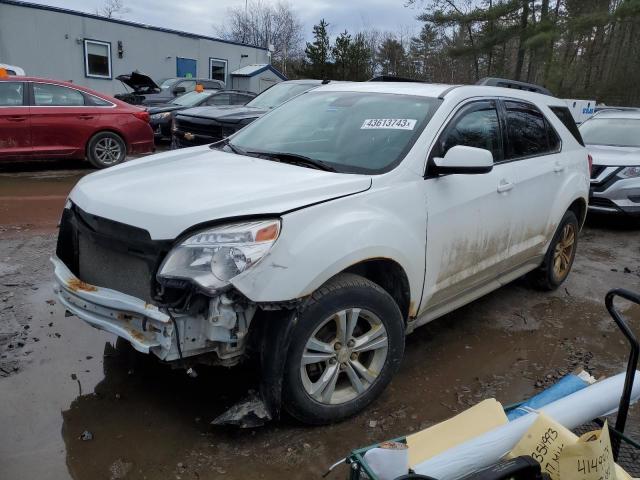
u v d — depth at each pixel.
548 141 4.72
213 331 2.51
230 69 28.09
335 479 2.61
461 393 3.42
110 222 2.74
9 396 3.11
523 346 4.12
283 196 2.76
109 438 2.81
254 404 2.78
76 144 9.84
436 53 41.34
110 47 22.86
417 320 3.47
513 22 28.80
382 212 3.02
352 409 3.01
